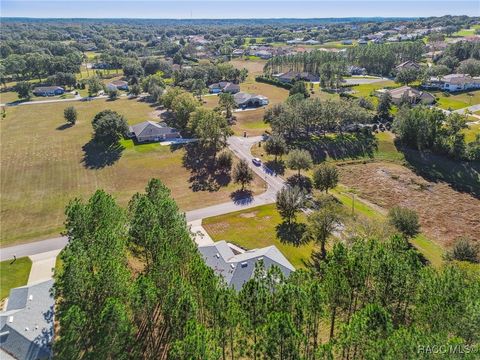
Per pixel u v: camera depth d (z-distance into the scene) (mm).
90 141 110562
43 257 60531
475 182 87750
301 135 112812
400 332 29031
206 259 53219
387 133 112812
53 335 40781
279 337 29453
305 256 60125
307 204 76375
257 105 148125
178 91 140250
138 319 38219
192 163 96188
